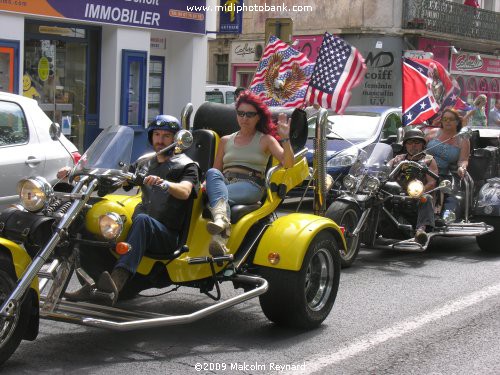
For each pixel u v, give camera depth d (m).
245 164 7.24
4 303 5.41
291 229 6.95
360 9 31.59
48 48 18.11
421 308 8.20
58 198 5.89
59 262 5.86
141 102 19.94
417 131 10.73
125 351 6.43
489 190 11.36
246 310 7.86
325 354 6.55
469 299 8.63
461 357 6.63
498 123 24.61
